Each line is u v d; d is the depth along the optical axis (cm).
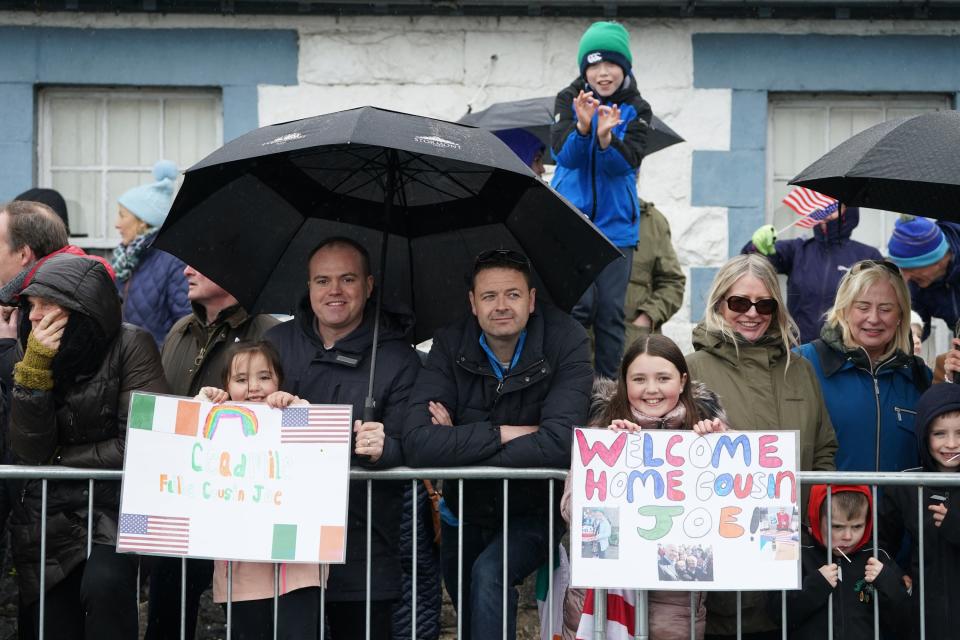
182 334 756
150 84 1174
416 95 1175
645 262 964
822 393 710
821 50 1178
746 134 1178
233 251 709
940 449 654
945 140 643
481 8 1168
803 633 649
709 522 609
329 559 614
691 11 1164
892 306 712
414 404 659
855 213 970
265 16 1174
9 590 845
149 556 682
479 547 682
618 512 611
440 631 850
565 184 857
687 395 643
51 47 1171
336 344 676
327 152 698
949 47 1180
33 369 625
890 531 664
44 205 722
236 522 618
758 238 976
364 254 684
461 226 719
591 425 652
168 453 620
